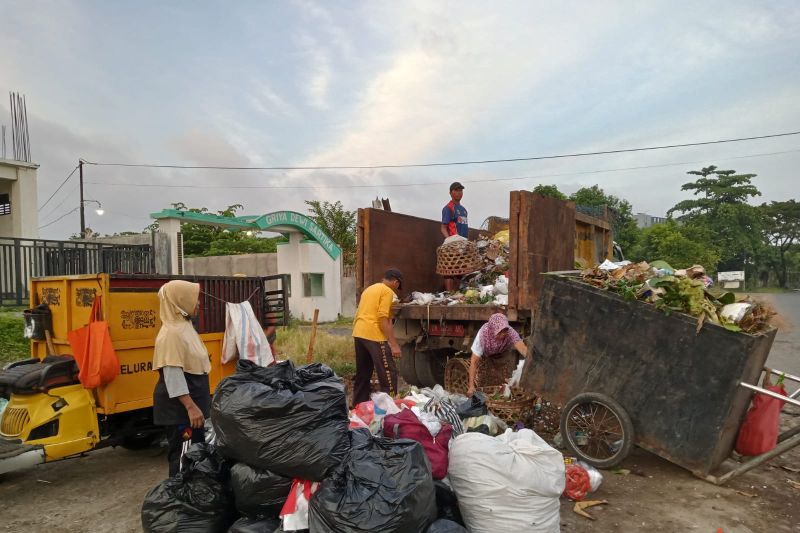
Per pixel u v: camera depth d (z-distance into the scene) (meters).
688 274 4.71
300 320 18.75
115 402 4.68
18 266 11.34
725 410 4.07
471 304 6.61
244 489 3.11
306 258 19.08
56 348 5.12
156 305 5.03
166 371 3.80
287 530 2.95
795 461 4.84
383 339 6.10
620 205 46.44
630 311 4.45
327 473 2.99
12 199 15.12
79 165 26.77
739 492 4.12
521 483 3.15
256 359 5.63
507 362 5.97
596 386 4.61
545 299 4.91
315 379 3.44
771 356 11.22
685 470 4.59
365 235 7.03
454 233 8.20
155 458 5.30
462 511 3.28
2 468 4.05
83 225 26.73
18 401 4.53
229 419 3.10
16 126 15.07
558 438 5.05
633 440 4.40
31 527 3.77
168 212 14.77
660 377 4.32
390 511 2.71
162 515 3.22
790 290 63.31
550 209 6.66
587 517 3.73
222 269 22.06
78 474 4.85
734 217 60.72
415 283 7.94
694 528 3.58
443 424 3.74
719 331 4.08
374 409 3.98
